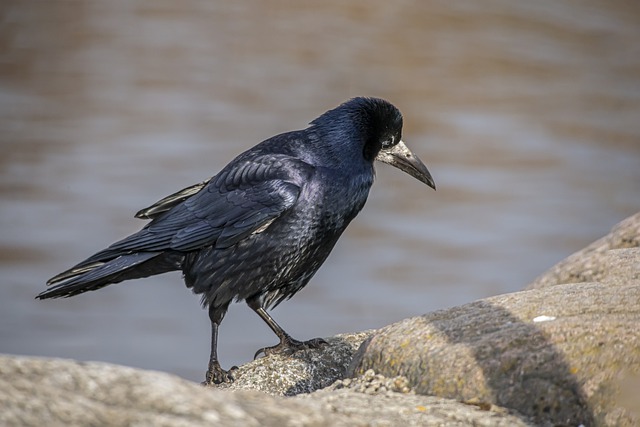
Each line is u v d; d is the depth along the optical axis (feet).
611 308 21.29
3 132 90.79
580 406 19.20
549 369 19.49
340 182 27.66
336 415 17.81
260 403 16.93
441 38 118.93
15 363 16.14
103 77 108.47
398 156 29.19
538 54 114.21
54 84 105.91
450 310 22.18
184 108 98.89
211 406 16.07
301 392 25.25
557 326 20.27
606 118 96.07
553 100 101.24
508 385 19.60
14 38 120.37
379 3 129.49
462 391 19.83
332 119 28.12
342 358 25.98
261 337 54.03
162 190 78.23
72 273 28.09
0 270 63.46
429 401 19.56
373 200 75.20
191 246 27.76
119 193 77.10
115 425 15.33
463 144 88.89
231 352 52.37
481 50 115.44
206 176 81.15
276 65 111.75
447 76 108.06
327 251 28.32
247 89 104.12
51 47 117.91
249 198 27.35
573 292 22.25
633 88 104.42
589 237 69.77
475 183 79.10
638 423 18.71
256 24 126.31
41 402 15.46
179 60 114.21
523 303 21.88
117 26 126.41
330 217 27.68
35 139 88.79
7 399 15.39
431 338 21.17
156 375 16.33
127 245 28.27
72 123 93.66
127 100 100.73
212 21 127.65
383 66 111.04
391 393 20.08
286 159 27.63
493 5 129.29
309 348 26.45
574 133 91.91
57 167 82.53
